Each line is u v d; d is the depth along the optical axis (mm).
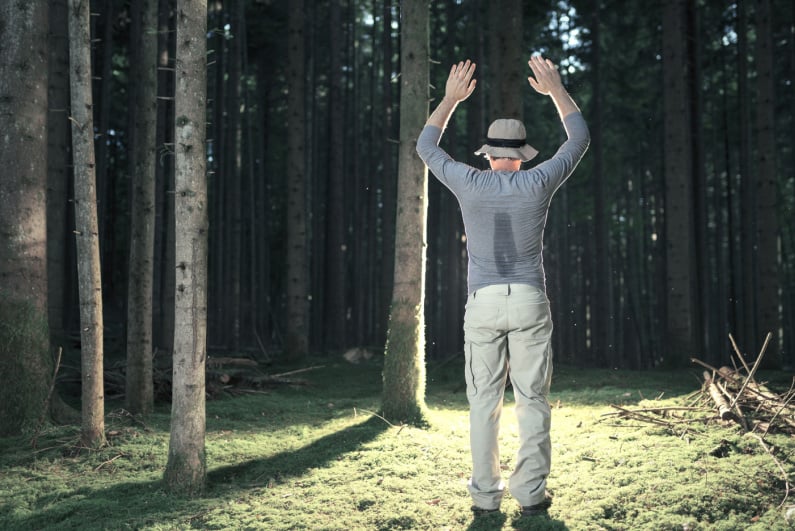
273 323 25000
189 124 4172
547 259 25641
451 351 17250
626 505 3539
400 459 4629
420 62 6027
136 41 13492
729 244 18438
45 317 5984
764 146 12055
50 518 3820
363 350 13273
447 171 3539
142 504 3945
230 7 18859
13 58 5957
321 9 22828
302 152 13641
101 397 5195
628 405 6410
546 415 3451
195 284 4180
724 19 19266
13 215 5848
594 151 17641
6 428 5602
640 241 28156
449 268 17406
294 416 6719
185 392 4160
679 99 12227
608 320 17391
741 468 3930
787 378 8508
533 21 17734
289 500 3891
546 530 3311
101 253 14203
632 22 19469
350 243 24203
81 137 5066
